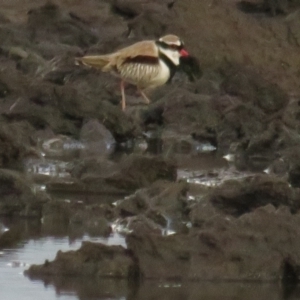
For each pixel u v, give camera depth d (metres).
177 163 17.30
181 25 23.17
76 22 24.38
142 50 19.89
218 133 19.69
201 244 12.38
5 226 13.89
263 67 22.62
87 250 12.34
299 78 22.48
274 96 20.95
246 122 19.78
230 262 12.34
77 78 21.31
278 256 12.45
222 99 20.48
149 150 19.11
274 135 18.94
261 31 23.41
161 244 12.30
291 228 12.57
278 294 11.98
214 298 11.73
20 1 26.34
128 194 15.47
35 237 13.44
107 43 22.92
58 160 17.53
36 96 19.55
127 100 20.77
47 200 14.48
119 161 17.02
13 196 14.48
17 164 17.02
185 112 20.09
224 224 12.61
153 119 20.19
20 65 21.73
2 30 23.14
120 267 12.23
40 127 19.19
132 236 12.37
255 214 12.69
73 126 19.34
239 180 14.62
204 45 22.61
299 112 19.73
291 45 23.33
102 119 19.47
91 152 18.52
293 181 16.83
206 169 17.38
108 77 21.23
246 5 25.69
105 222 13.96
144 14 23.91
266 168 17.69
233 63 22.39
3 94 19.73
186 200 14.36
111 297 11.62
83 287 11.88
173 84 21.48
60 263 12.25
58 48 23.11
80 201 14.93
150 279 12.18
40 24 24.09
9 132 17.19
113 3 25.97
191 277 12.25
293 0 25.61
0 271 12.20
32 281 11.96
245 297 11.81
